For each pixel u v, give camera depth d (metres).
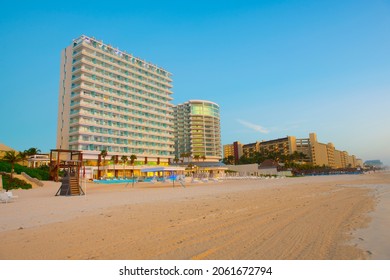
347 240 6.71
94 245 6.80
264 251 5.97
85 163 75.75
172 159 112.69
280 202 14.81
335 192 21.03
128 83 94.19
